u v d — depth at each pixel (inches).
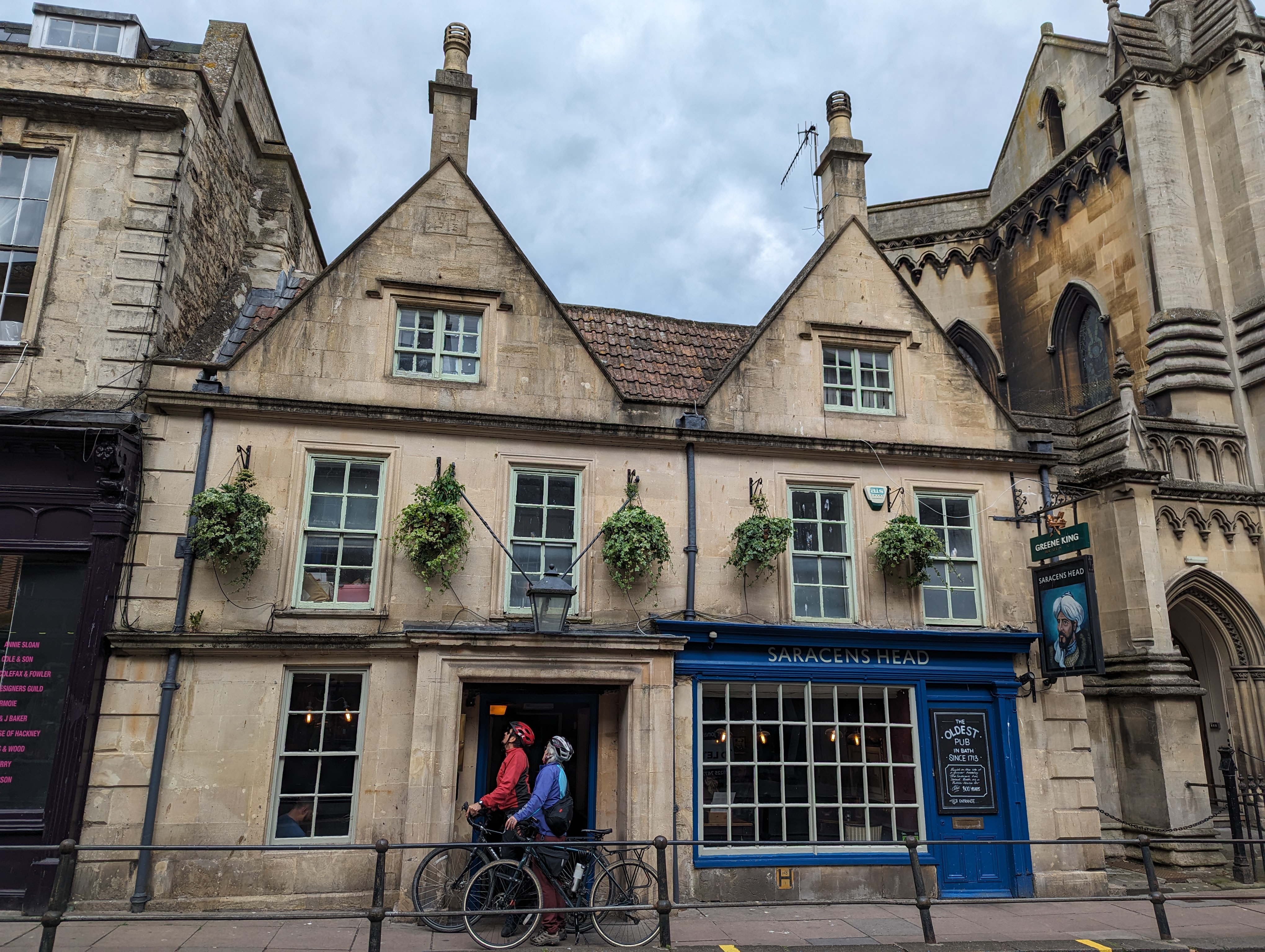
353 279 442.3
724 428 466.6
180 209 442.0
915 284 978.1
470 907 340.2
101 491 381.1
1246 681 590.9
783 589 450.6
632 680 406.9
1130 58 715.4
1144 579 530.9
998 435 500.1
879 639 443.2
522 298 459.8
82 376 404.2
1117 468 545.6
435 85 487.2
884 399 502.6
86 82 448.5
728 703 432.1
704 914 379.9
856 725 442.9
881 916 380.8
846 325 496.1
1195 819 493.0
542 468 442.6
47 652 377.7
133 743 370.6
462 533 402.6
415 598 408.2
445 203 464.8
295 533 404.5
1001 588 477.1
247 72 569.3
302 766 387.2
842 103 561.0
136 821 364.2
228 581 393.4
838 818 429.1
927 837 431.8
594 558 433.4
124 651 375.9
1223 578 591.2
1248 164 660.7
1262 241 645.3
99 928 327.6
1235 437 628.1
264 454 409.7
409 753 388.2
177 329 447.2
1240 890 445.1
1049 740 455.8
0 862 356.5
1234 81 678.5
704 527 450.6
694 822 409.1
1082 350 812.0
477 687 416.8
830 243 514.9
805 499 473.7
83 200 426.9
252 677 387.2
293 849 272.5
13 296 414.3
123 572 384.5
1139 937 343.3
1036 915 387.2
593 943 321.1
